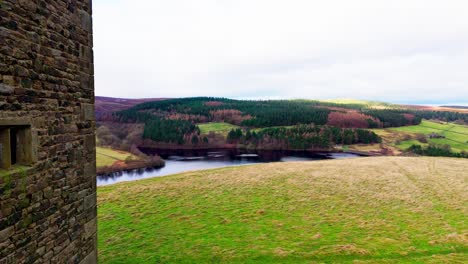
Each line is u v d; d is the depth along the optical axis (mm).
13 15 4793
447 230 15516
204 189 23609
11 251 4934
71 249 6629
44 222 5719
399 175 28875
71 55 6465
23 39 5023
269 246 13859
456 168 32625
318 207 19500
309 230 15758
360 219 17281
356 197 21703
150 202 20328
